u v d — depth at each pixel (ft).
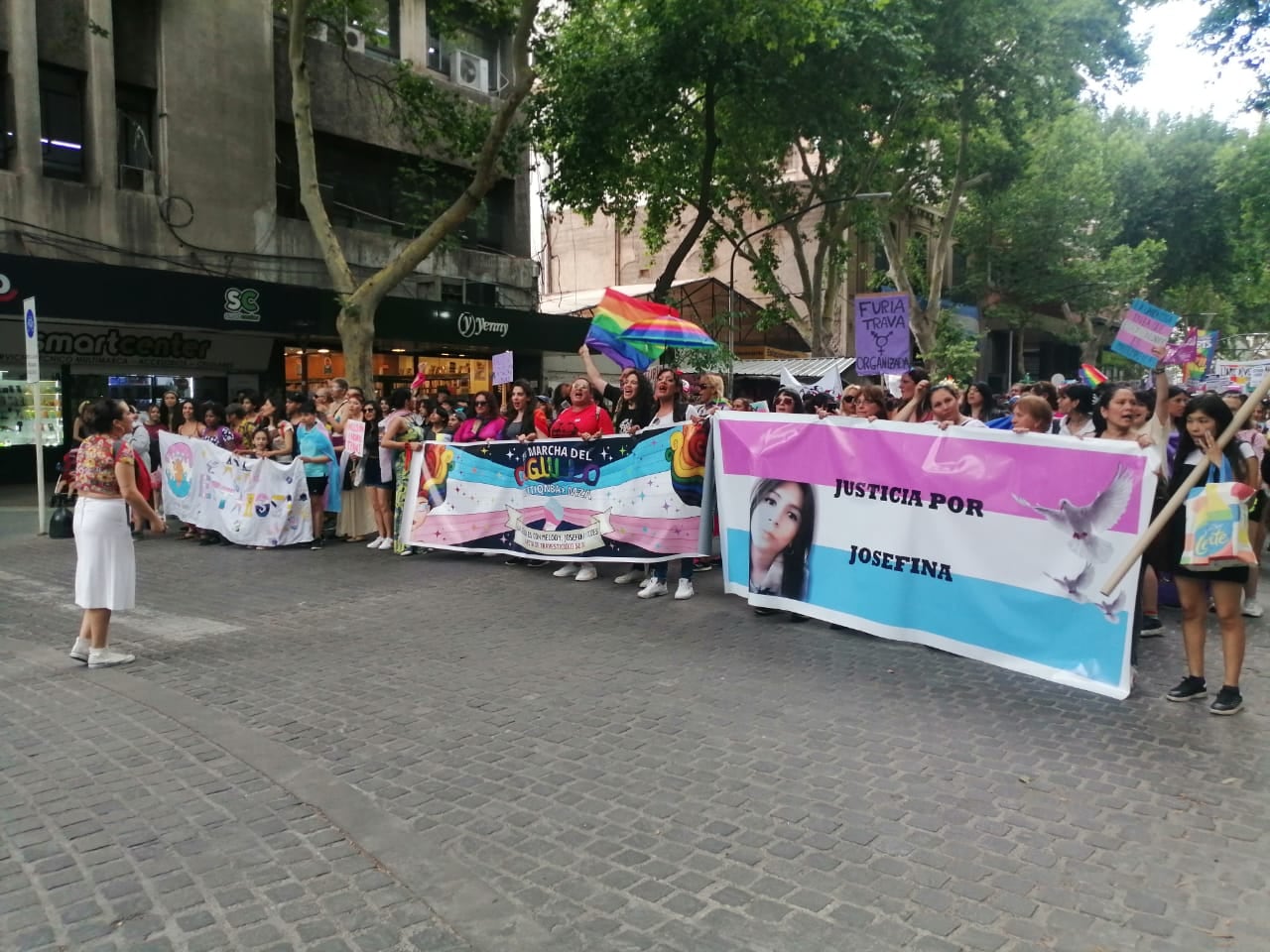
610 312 32.14
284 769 14.29
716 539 26.32
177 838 12.06
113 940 9.75
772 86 53.93
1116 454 17.02
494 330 70.28
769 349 109.29
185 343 59.06
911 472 20.36
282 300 57.67
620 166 58.29
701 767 14.24
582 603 25.53
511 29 71.10
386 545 35.09
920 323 88.17
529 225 82.79
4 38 51.49
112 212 55.36
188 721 16.43
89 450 19.94
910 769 14.14
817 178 80.43
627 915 10.19
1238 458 16.96
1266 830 12.15
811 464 22.52
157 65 57.72
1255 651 20.92
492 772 14.14
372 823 12.41
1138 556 16.39
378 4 69.72
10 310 47.29
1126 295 117.80
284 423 37.14
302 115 45.91
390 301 62.13
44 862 11.43
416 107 57.26
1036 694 17.69
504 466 30.58
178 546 36.76
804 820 12.44
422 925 10.03
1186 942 9.65
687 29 49.75
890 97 58.70
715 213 99.45
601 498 27.63
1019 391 50.19
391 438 33.40
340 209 69.10
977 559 19.16
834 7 49.70
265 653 20.97
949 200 101.14
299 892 10.73
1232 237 118.52
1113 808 12.80
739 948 9.57
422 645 21.45
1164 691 17.89
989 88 72.84
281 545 35.40
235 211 61.00
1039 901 10.44
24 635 22.90
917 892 10.66
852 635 22.04
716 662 19.77
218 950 9.56
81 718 16.69
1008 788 13.43
